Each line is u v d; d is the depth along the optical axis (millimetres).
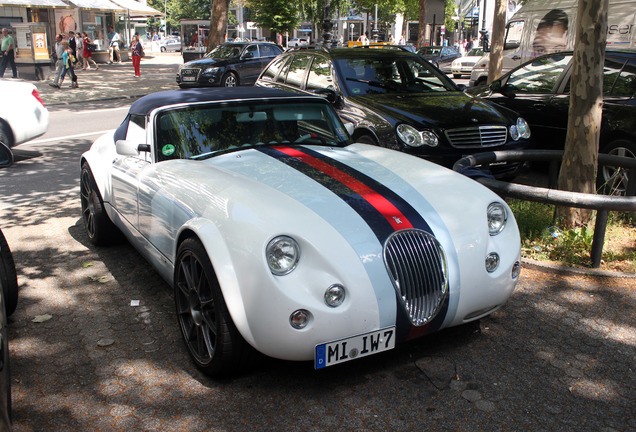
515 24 14945
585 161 5055
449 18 50062
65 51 20344
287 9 34812
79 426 2875
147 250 4129
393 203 3285
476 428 2824
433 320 3117
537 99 7875
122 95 18984
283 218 2979
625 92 6762
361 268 2898
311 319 2803
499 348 3555
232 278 2928
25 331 3875
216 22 23422
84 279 4770
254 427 2852
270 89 4887
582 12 4848
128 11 35969
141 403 3059
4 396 2111
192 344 3432
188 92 4715
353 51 8133
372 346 2975
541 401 3031
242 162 3857
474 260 3219
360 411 2961
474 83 15961
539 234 5332
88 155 5426
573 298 4227
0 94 9352
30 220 6457
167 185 3736
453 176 3768
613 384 3180
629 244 5168
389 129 6570
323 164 3818
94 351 3607
